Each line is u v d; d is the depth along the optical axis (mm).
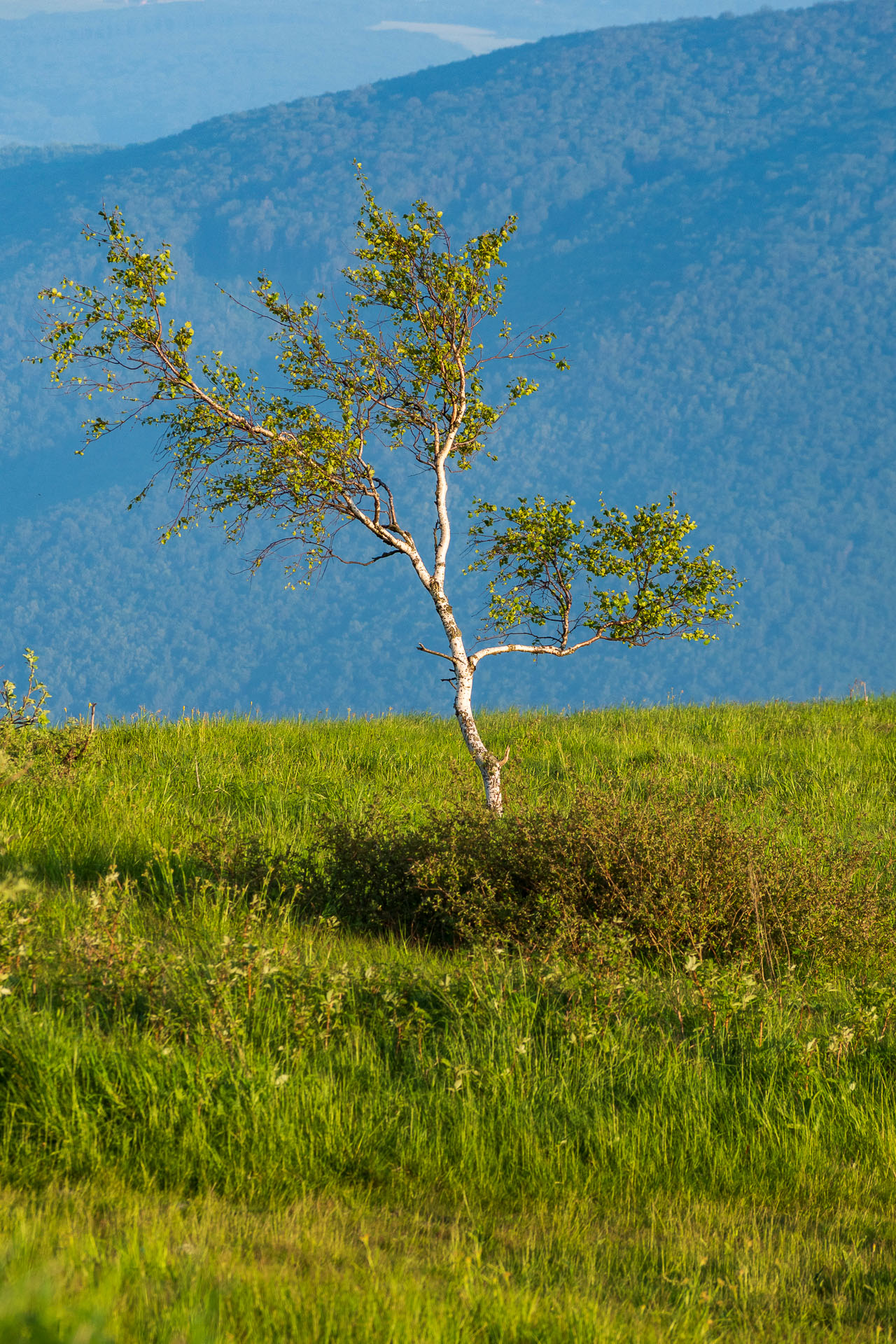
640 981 7086
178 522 10336
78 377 9586
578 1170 5219
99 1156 4832
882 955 8234
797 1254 4676
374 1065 5816
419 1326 3561
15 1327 2139
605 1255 4551
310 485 10133
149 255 9578
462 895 8445
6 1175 4660
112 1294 3326
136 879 9180
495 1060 5922
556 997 6754
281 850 9766
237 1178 4867
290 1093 5371
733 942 8102
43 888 8633
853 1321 4215
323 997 6309
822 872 8758
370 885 8945
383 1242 4457
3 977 6113
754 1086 5953
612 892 8195
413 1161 5184
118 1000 6109
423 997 6660
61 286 9375
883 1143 5535
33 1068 5316
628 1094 5840
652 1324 3957
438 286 10812
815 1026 6770
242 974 6328
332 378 10672
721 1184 5285
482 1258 4414
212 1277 3748
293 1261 4109
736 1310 4195
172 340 9758
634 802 10367
